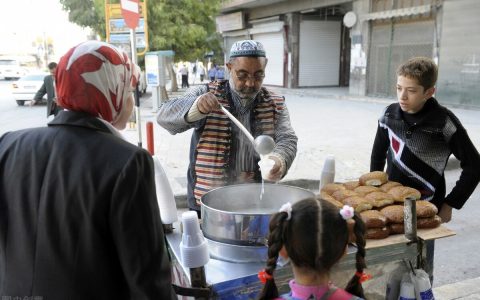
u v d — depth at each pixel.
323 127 8.77
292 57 18.75
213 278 1.30
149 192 1.03
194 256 1.25
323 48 19.16
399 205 1.72
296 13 18.27
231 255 1.40
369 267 1.52
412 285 1.51
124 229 0.97
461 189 2.05
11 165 1.08
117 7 7.30
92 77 1.07
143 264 0.99
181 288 1.24
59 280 1.00
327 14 18.03
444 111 2.04
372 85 14.62
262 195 1.73
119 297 1.04
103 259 1.00
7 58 31.55
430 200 2.12
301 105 12.93
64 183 0.99
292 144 1.99
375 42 14.26
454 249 3.44
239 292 1.31
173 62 16.70
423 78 1.93
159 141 7.40
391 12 13.07
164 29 15.03
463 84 11.16
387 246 1.53
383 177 1.90
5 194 1.07
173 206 1.62
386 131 2.21
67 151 1.02
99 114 1.11
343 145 6.99
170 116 1.89
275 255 1.09
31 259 1.02
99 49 1.09
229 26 23.12
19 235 1.04
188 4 15.49
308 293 1.07
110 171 0.98
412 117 2.08
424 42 12.34
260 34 21.23
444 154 2.08
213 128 1.97
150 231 1.01
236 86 1.92
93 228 0.97
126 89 1.17
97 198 0.97
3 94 19.50
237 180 2.01
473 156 2.02
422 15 12.27
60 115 1.10
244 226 1.36
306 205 1.08
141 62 15.45
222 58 26.91
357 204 1.64
